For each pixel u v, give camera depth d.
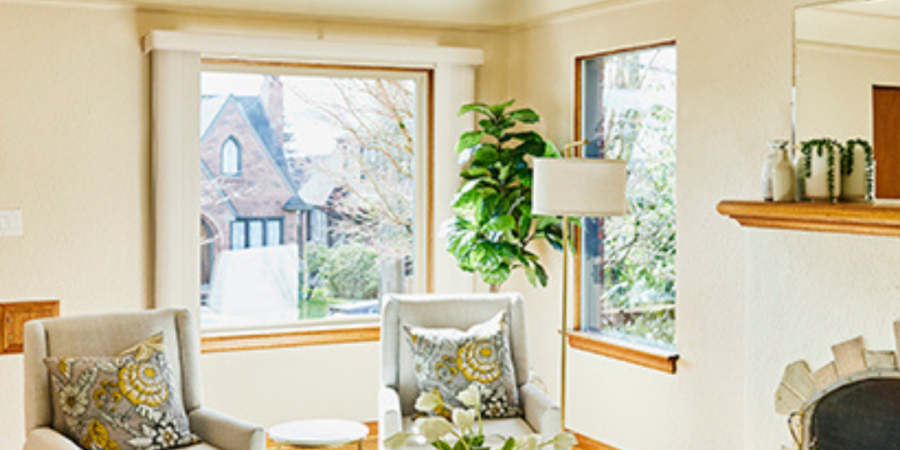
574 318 5.03
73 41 4.53
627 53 4.70
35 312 4.49
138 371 3.37
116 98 4.62
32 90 4.46
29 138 4.46
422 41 5.25
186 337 3.69
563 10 4.96
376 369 5.17
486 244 4.85
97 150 4.59
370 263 5.28
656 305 4.54
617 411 4.67
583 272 5.02
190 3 4.69
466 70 5.23
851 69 3.42
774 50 3.80
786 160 3.43
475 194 4.88
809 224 3.35
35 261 4.49
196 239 4.69
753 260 3.67
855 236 3.25
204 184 4.91
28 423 3.33
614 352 4.66
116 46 4.61
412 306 4.07
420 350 3.88
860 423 3.24
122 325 3.56
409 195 5.34
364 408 5.15
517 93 5.41
